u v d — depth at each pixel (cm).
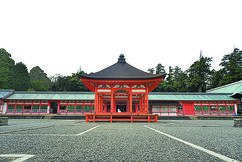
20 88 4700
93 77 1709
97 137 549
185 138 541
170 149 365
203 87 5691
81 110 3259
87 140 484
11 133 654
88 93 3478
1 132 666
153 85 1964
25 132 693
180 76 5925
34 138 517
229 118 3050
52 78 7919
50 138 520
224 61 5266
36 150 346
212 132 747
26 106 3278
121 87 1811
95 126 1073
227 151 348
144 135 609
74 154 314
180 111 3344
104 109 2720
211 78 5584
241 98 3353
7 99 3177
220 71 5303
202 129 901
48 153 319
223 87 4241
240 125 1141
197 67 5634
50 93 3453
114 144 423
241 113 3484
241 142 470
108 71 1959
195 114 3316
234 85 3900
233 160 276
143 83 1802
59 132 696
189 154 319
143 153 326
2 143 427
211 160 277
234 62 4994
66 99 3225
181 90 5566
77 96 3362
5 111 3195
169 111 3272
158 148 376
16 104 3247
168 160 276
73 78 5128
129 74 1877
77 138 523
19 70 5094
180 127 1023
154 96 3456
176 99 3322
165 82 6256
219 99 3347
